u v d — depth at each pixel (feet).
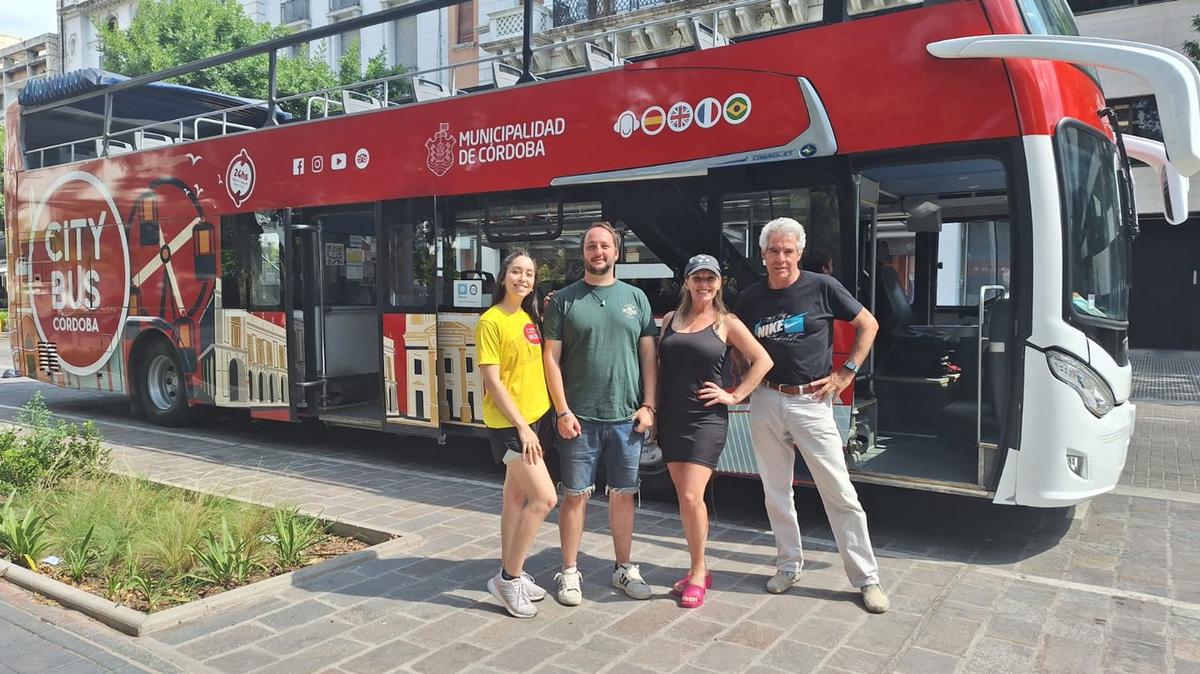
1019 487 15.70
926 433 22.16
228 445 28.84
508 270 13.24
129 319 32.19
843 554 13.74
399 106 24.00
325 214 26.30
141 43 75.15
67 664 11.66
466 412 22.63
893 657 11.83
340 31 25.58
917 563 15.94
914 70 16.37
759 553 16.56
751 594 14.25
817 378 13.69
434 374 23.27
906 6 17.37
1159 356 59.11
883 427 22.71
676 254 19.29
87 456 21.16
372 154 24.58
